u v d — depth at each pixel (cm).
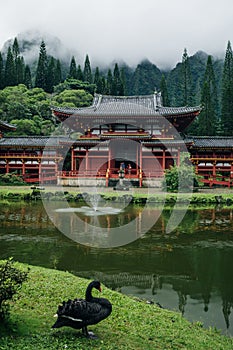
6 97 7931
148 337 838
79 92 8844
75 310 754
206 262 1647
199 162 5281
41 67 10500
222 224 2580
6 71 9662
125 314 976
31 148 5284
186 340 852
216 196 3706
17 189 4212
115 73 10081
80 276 1424
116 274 1463
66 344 729
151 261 1653
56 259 1652
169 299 1224
